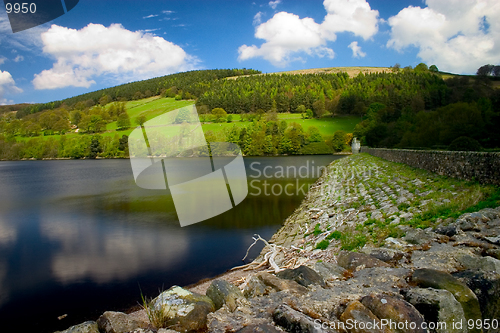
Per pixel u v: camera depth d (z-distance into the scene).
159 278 11.00
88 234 17.61
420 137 46.69
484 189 10.34
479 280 3.64
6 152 101.38
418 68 175.50
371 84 151.50
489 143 37.12
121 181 45.84
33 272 11.97
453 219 7.68
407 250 5.43
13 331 8.01
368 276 4.17
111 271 11.81
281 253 11.26
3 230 19.28
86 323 3.05
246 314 3.21
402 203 11.93
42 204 28.91
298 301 3.40
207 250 13.91
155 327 3.02
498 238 5.55
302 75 199.38
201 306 3.18
